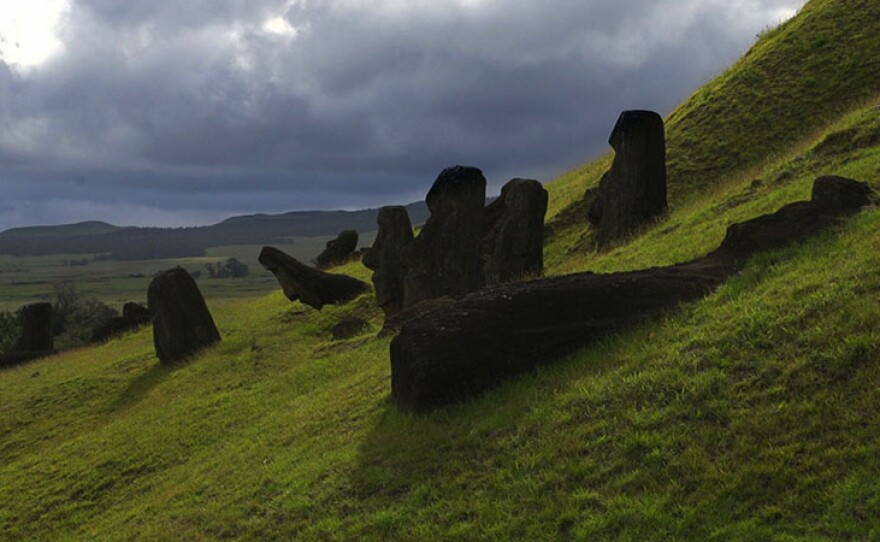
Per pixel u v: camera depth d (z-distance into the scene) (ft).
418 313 58.85
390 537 28.43
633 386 31.30
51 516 49.21
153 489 48.08
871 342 27.35
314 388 58.23
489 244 65.00
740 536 22.57
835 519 21.91
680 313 36.78
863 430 24.38
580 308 38.73
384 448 35.58
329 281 96.89
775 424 26.12
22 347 130.62
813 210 40.88
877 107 67.67
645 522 24.29
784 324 30.83
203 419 59.41
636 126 72.74
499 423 33.17
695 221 62.69
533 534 25.64
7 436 73.82
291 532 31.71
